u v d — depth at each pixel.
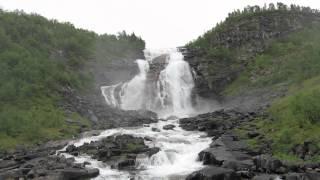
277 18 81.81
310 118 33.59
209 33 84.44
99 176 28.56
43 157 33.78
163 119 55.41
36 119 47.12
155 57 84.56
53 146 38.44
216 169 26.94
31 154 35.03
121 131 44.16
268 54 75.38
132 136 39.50
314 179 24.20
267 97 57.59
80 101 59.19
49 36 71.94
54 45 70.00
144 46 88.56
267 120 39.94
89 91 64.38
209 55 75.88
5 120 44.72
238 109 53.00
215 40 80.94
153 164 32.09
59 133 44.94
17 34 66.81
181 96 73.31
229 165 28.08
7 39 62.62
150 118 57.09
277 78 63.16
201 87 73.06
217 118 47.00
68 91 59.47
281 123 36.56
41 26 75.38
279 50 74.25
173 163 32.44
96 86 67.19
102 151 33.31
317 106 33.62
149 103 72.12
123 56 80.19
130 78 74.38
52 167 29.64
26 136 42.91
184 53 81.81
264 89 62.34
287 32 80.50
